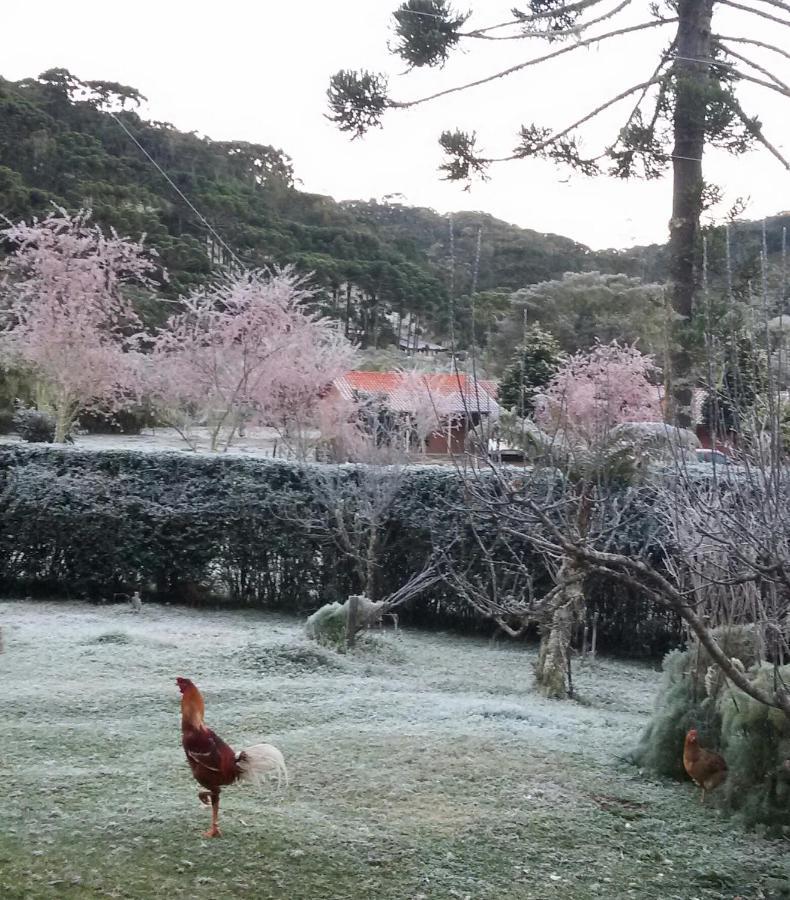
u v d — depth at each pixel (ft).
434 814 14.37
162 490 33.17
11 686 21.11
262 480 33.06
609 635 29.99
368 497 30.91
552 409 27.12
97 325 65.67
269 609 33.01
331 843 13.01
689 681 16.92
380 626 31.35
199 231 104.47
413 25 38.40
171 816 13.61
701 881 12.75
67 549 32.89
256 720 19.13
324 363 58.59
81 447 34.17
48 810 13.75
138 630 28.12
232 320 60.03
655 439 22.33
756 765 14.92
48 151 112.57
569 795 15.46
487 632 31.35
